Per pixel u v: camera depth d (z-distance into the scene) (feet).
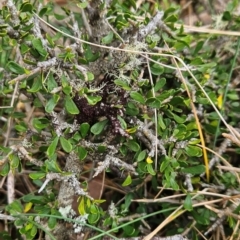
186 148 1.48
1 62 1.57
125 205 1.55
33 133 1.49
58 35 1.57
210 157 1.64
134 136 1.51
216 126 1.62
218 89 1.70
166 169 1.46
